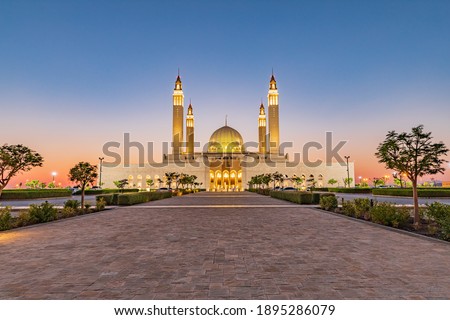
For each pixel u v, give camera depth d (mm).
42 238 11297
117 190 67688
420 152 14070
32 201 39219
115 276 6625
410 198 40344
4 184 16453
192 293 5609
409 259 8039
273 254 8617
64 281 6309
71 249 9367
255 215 19312
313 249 9258
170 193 50344
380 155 15320
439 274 6727
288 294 5562
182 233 12312
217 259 8062
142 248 9461
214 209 24172
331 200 23391
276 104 114688
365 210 18000
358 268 7199
